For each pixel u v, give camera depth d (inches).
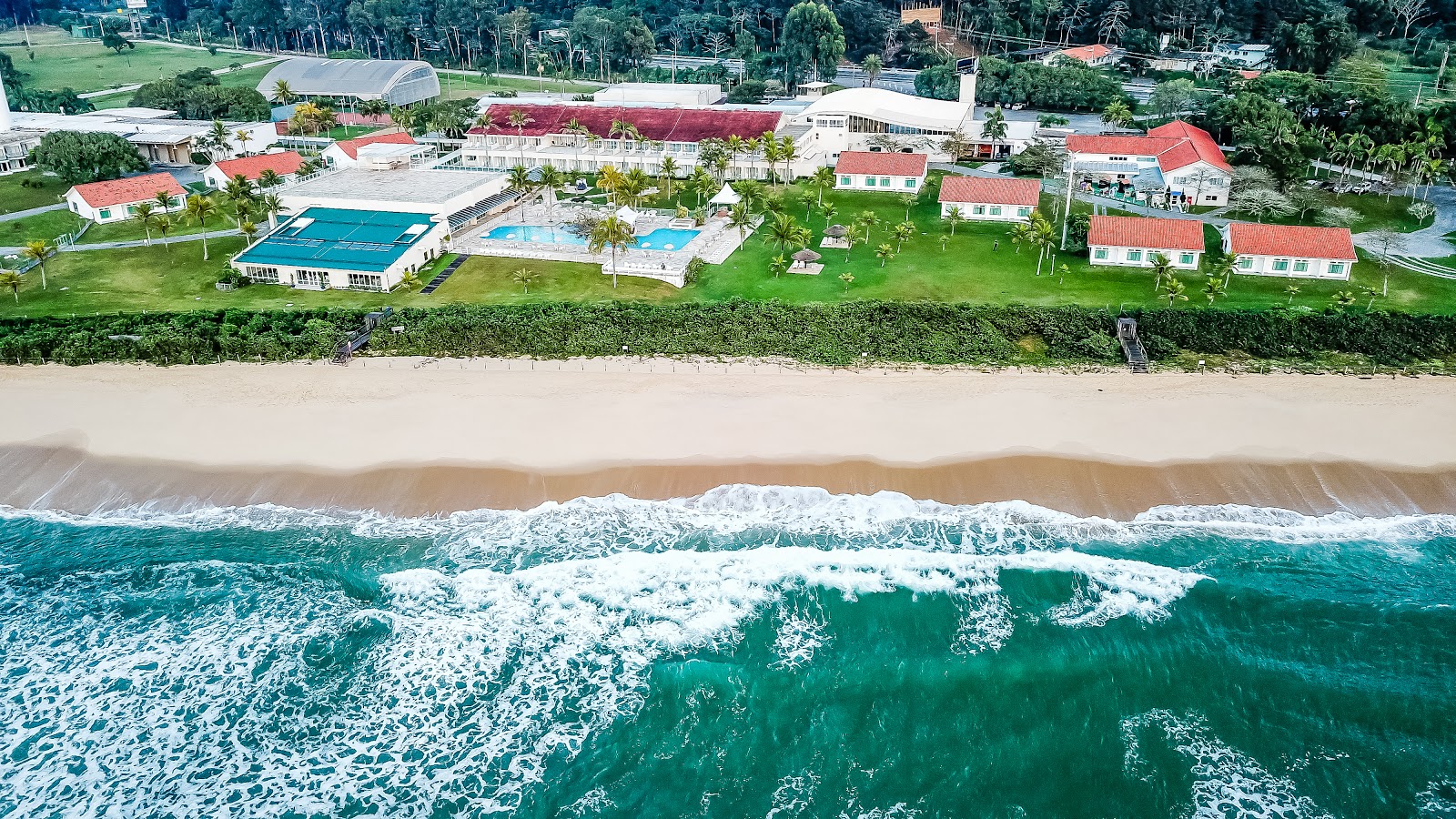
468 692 2258.9
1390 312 3791.8
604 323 3836.1
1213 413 3196.4
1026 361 3580.2
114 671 2319.1
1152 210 5162.4
